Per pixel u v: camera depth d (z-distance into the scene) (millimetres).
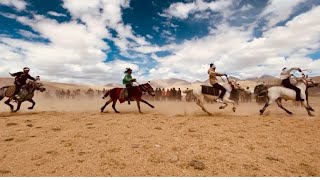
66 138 7902
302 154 6820
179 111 16109
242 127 9562
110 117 11625
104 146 7176
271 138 8164
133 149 6953
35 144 7348
